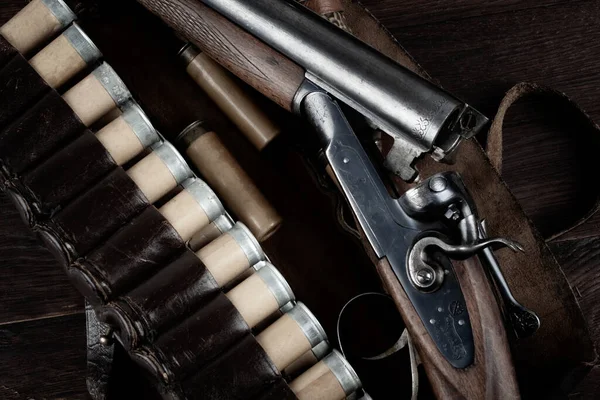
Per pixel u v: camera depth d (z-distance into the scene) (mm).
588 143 573
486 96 586
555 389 510
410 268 442
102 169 446
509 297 447
